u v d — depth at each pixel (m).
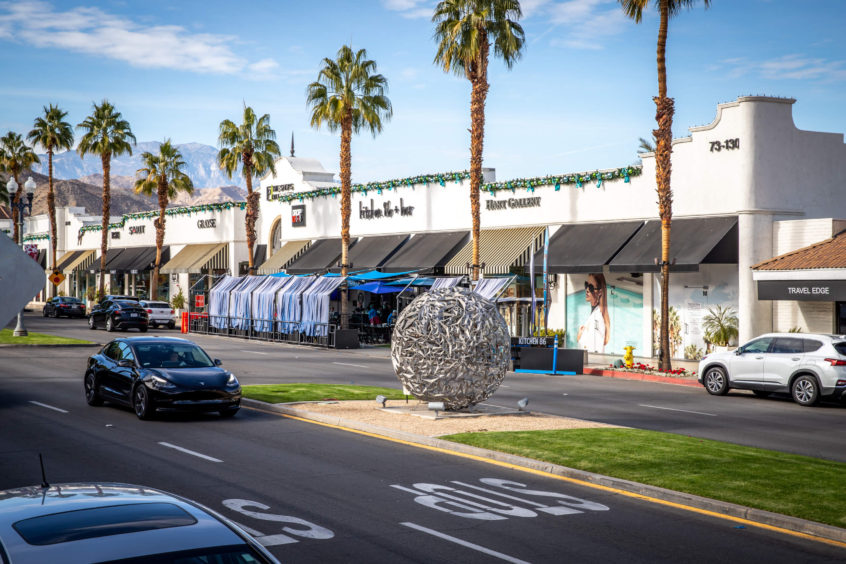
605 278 35.31
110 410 18.42
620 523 9.65
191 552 4.06
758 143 30.06
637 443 14.04
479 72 35.81
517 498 10.77
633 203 34.19
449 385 16.97
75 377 24.56
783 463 12.53
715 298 31.42
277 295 41.41
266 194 57.59
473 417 16.92
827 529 9.12
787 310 29.09
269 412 18.25
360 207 48.22
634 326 34.28
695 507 10.38
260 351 35.19
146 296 70.38
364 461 13.02
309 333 39.09
